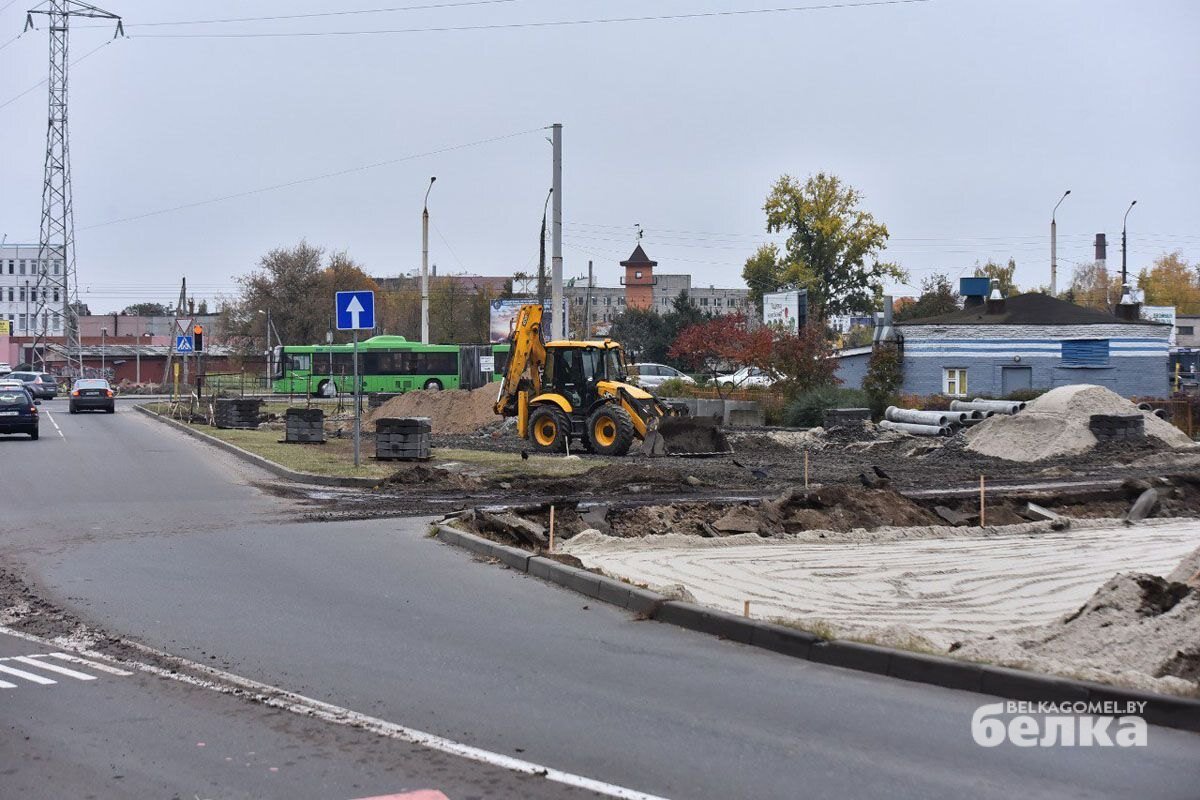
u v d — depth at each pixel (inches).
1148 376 1875.0
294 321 3427.7
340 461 1010.1
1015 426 1218.6
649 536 644.1
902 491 837.2
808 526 709.3
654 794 236.8
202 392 2536.9
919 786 242.4
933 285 3189.0
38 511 714.8
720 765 255.1
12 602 440.5
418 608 433.7
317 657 356.2
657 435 1166.3
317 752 263.9
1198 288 3919.8
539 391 1223.5
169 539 609.9
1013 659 335.9
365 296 946.7
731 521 702.5
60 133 3024.1
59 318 5098.4
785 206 3302.2
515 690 318.3
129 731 279.9
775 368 1760.6
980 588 518.9
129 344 4525.1
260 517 698.8
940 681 326.3
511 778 246.7
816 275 3297.2
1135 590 403.5
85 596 453.7
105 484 866.1
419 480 874.8
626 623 408.8
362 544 595.8
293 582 486.9
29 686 321.1
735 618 384.5
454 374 2598.4
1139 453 1149.1
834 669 344.5
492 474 943.7
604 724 286.2
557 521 697.6
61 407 2210.9
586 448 1227.2
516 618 416.5
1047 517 754.2
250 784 242.7
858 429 1364.4
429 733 278.5
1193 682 315.3
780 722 288.7
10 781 244.2
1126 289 2060.8
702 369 2182.6
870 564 578.2
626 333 3201.3
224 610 428.1
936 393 1892.2
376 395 2103.8
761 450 1264.8
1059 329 1883.6
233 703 304.3
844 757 261.1
